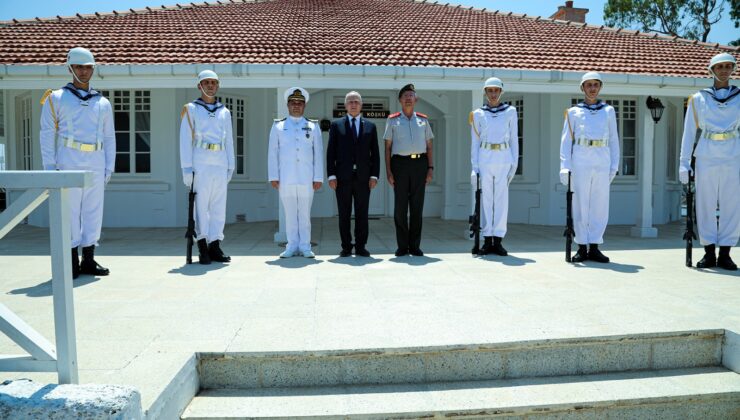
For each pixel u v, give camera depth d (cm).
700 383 281
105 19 1099
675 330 303
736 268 530
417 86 805
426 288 432
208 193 578
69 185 207
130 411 199
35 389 206
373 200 1304
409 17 1285
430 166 630
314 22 1151
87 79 500
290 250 626
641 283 455
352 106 618
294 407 251
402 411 246
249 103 1181
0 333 304
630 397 263
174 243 788
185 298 398
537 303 375
